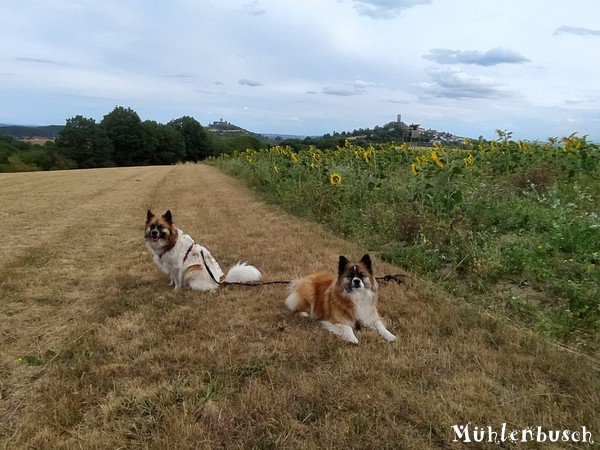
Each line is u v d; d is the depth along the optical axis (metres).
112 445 3.05
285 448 3.01
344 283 4.75
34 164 68.06
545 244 6.36
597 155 11.23
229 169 31.91
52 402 3.53
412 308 5.36
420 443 3.04
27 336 4.84
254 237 9.52
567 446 3.01
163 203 15.74
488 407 3.40
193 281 6.25
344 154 16.02
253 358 4.22
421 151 15.09
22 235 10.17
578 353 4.20
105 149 79.69
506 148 13.34
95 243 9.38
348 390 3.67
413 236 8.06
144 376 3.97
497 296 5.62
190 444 3.03
